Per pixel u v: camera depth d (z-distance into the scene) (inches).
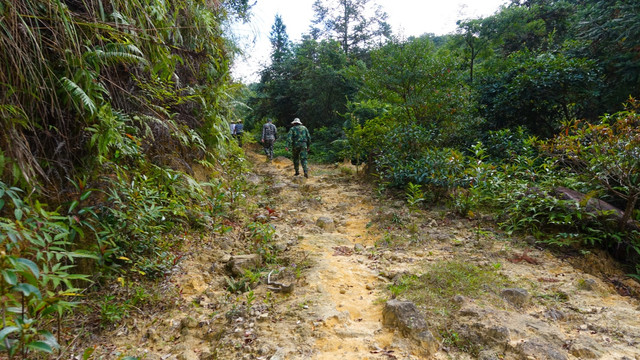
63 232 90.4
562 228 170.2
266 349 90.2
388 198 250.8
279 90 832.9
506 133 302.7
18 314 68.6
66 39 102.0
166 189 151.9
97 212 114.1
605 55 362.0
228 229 157.6
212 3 199.0
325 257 153.2
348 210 234.7
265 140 479.5
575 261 147.4
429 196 233.6
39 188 96.7
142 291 109.3
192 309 110.5
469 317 102.8
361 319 106.8
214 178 210.4
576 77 311.6
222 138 217.0
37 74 96.3
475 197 200.7
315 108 700.7
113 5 115.6
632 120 157.2
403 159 281.7
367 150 333.4
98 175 119.1
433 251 158.9
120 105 133.4
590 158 165.8
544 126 363.9
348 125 524.1
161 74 148.5
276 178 333.1
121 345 92.2
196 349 93.6
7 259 60.2
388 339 95.8
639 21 307.1
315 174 365.1
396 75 357.4
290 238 178.9
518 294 113.6
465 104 332.8
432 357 89.4
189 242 150.4
